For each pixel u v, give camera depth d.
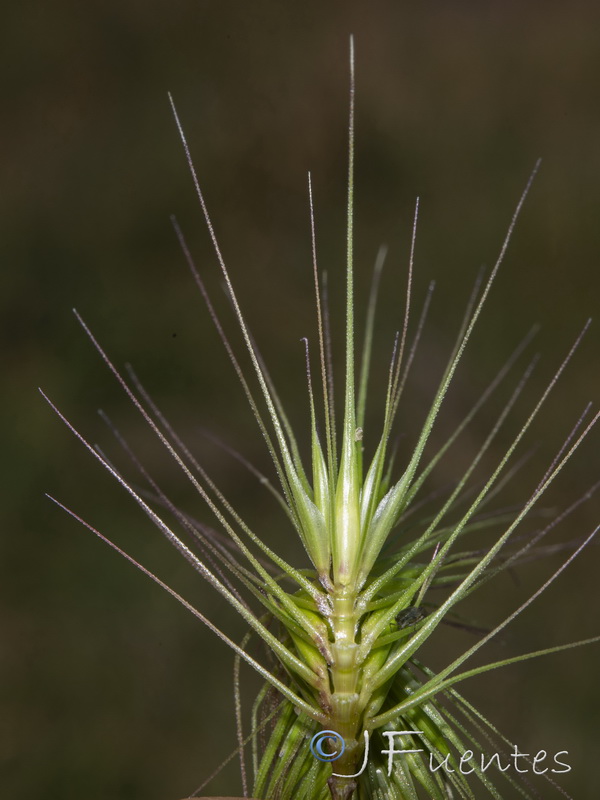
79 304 0.37
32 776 0.25
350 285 0.09
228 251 0.39
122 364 0.34
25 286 0.37
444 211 0.41
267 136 0.43
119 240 0.40
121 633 0.28
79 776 0.25
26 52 0.46
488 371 0.34
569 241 0.39
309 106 0.45
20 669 0.27
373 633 0.09
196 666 0.27
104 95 0.45
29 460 0.31
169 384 0.34
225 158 0.43
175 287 0.38
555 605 0.27
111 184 0.42
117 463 0.31
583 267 0.37
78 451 0.32
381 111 0.45
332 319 0.36
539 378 0.33
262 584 0.09
